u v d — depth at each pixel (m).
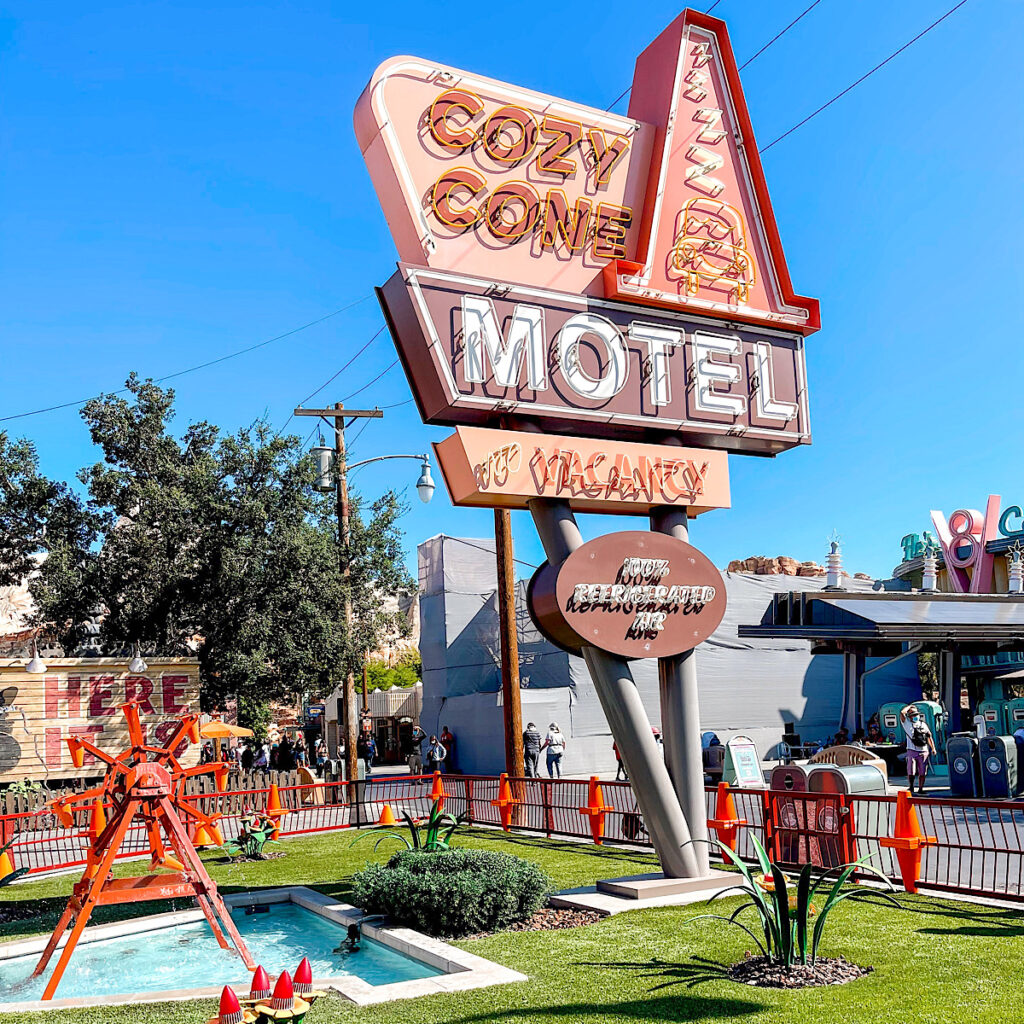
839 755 16.02
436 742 30.27
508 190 11.11
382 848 16.16
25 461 28.38
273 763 35.12
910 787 20.89
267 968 9.28
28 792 22.00
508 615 20.06
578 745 32.72
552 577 10.80
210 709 27.61
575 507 11.59
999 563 39.31
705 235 12.30
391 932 9.65
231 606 26.12
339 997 7.36
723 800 12.68
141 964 9.67
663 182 11.94
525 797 17.98
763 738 34.41
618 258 11.77
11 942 10.39
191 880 9.47
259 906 12.22
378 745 50.97
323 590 26.02
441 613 40.69
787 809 11.95
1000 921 8.91
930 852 13.67
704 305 11.99
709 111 12.48
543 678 36.09
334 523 28.78
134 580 25.98
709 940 8.46
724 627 36.03
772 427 12.49
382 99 10.45
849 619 24.59
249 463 26.73
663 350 11.81
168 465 26.94
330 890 12.52
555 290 11.16
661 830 11.12
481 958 8.35
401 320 10.55
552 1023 6.36
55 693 24.73
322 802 22.78
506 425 10.91
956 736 20.62
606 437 11.83
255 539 26.16
